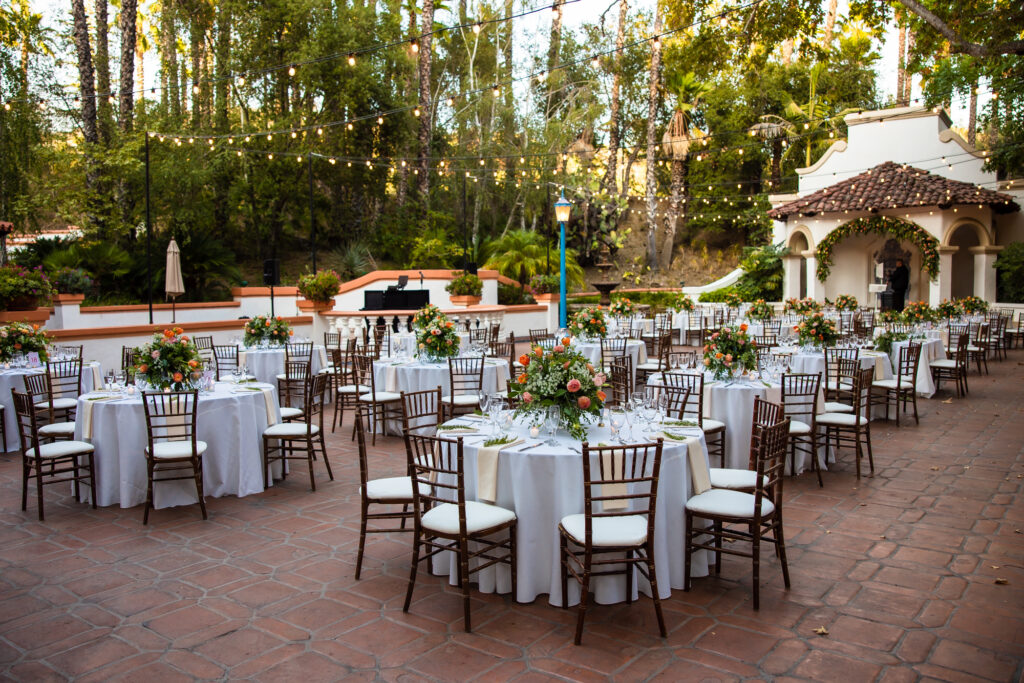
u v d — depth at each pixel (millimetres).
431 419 8672
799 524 5672
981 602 4227
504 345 12430
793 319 16750
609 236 29562
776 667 3531
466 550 3961
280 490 6805
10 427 8711
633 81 34562
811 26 13219
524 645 3787
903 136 23125
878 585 4500
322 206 27125
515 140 27984
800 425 6906
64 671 3582
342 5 24750
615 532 3900
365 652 3740
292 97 25578
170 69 24734
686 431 4801
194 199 22875
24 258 19219
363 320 15398
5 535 5617
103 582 4688
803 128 29453
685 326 19094
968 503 6113
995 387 12328
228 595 4473
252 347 11156
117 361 12281
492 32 29047
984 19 10570
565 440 4543
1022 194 21031
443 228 26641
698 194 34125
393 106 25453
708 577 4676
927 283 22734
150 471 5879
